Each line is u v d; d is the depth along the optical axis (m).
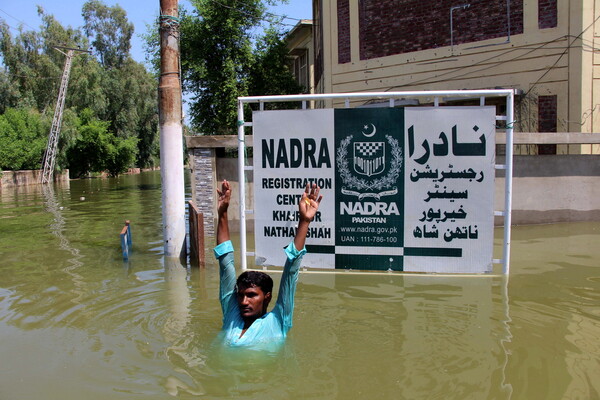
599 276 6.41
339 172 6.39
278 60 21.73
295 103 22.00
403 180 6.30
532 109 12.52
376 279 6.40
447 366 3.84
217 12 20.36
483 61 13.16
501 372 3.73
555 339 4.36
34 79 42.72
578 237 8.89
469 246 6.27
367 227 6.38
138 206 16.61
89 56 46.12
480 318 4.92
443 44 13.73
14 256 8.37
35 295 5.98
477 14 13.19
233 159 10.16
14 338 4.57
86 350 4.23
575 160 10.32
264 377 3.65
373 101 14.74
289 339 4.35
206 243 9.20
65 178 40.00
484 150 6.20
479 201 6.23
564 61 12.09
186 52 21.22
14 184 31.94
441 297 5.62
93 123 44.81
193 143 9.85
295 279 4.23
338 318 4.93
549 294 5.69
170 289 6.12
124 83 50.25
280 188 6.53
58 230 11.25
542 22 12.32
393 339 4.38
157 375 3.71
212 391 3.46
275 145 6.51
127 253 7.96
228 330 4.26
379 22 14.70
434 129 6.24
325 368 3.79
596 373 3.70
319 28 17.92
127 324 4.86
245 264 6.75
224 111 21.00
